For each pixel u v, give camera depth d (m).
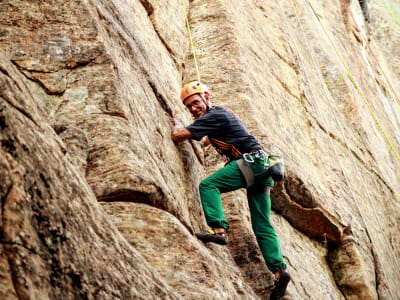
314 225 7.75
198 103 5.71
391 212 10.86
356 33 17.17
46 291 2.78
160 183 4.64
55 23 5.05
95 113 4.70
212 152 6.73
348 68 13.35
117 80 4.95
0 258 2.69
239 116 7.46
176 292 3.81
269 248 5.41
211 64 8.21
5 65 3.53
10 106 3.24
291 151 8.03
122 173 4.42
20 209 2.85
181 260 4.36
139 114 5.19
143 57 6.20
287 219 7.58
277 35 10.74
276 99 8.92
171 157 5.46
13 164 2.95
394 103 17.00
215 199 5.20
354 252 7.96
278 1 12.80
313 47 12.69
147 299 3.33
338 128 10.67
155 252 4.34
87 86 4.83
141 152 4.71
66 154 3.58
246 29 9.55
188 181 5.61
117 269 3.27
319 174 8.64
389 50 20.17
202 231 5.36
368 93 14.59
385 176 11.62
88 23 5.14
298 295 6.21
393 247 10.12
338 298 7.41
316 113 10.07
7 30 4.93
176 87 7.15
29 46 4.90
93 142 4.55
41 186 3.04
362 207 9.48
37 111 3.59
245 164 5.32
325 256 7.99
